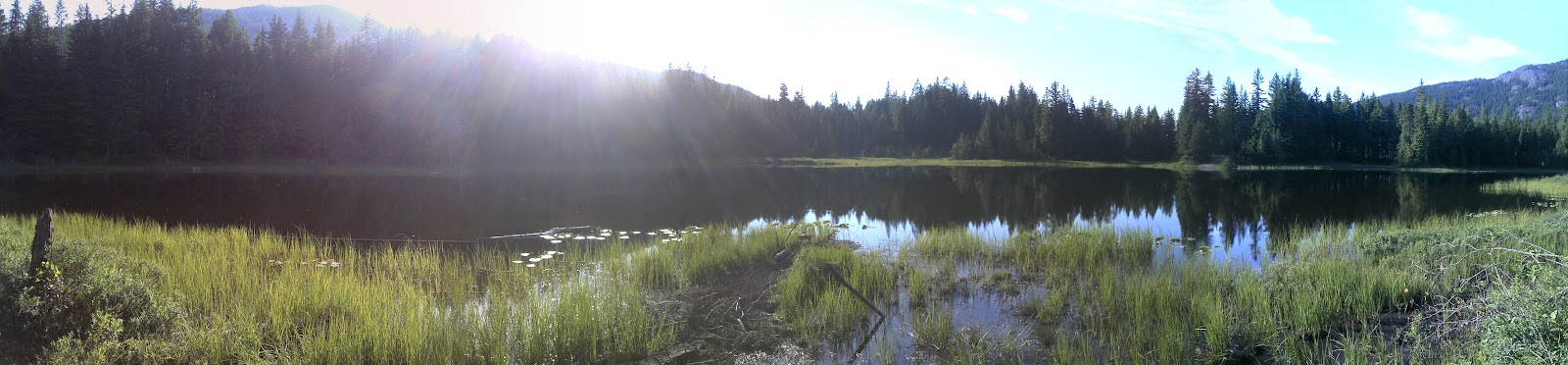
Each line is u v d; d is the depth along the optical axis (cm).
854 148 10338
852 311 783
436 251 1265
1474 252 898
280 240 1299
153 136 5409
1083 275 1017
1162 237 1316
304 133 5762
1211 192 3384
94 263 692
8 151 4812
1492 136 7906
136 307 638
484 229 1727
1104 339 699
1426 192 3300
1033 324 762
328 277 897
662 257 1083
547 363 635
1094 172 6381
